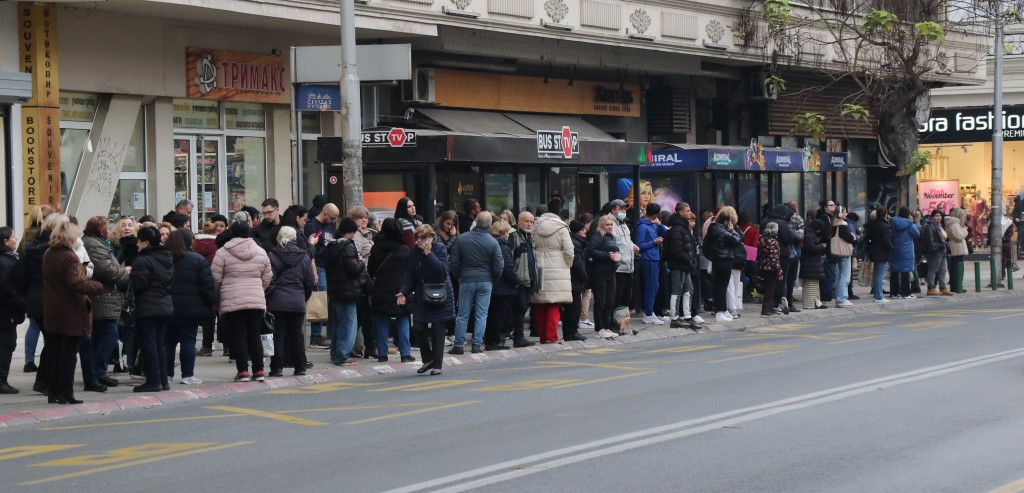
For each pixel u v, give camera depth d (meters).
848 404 12.02
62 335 13.25
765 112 32.09
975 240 45.38
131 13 19.84
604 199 28.50
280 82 22.47
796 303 25.97
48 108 18.73
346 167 17.69
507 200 22.64
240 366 14.88
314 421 11.92
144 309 14.02
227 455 10.15
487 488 8.50
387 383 15.00
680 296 21.14
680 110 30.58
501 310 17.86
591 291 21.02
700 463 9.27
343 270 16.12
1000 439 10.16
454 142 19.77
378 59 17.70
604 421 11.30
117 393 14.18
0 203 18.17
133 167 20.47
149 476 9.35
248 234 14.85
